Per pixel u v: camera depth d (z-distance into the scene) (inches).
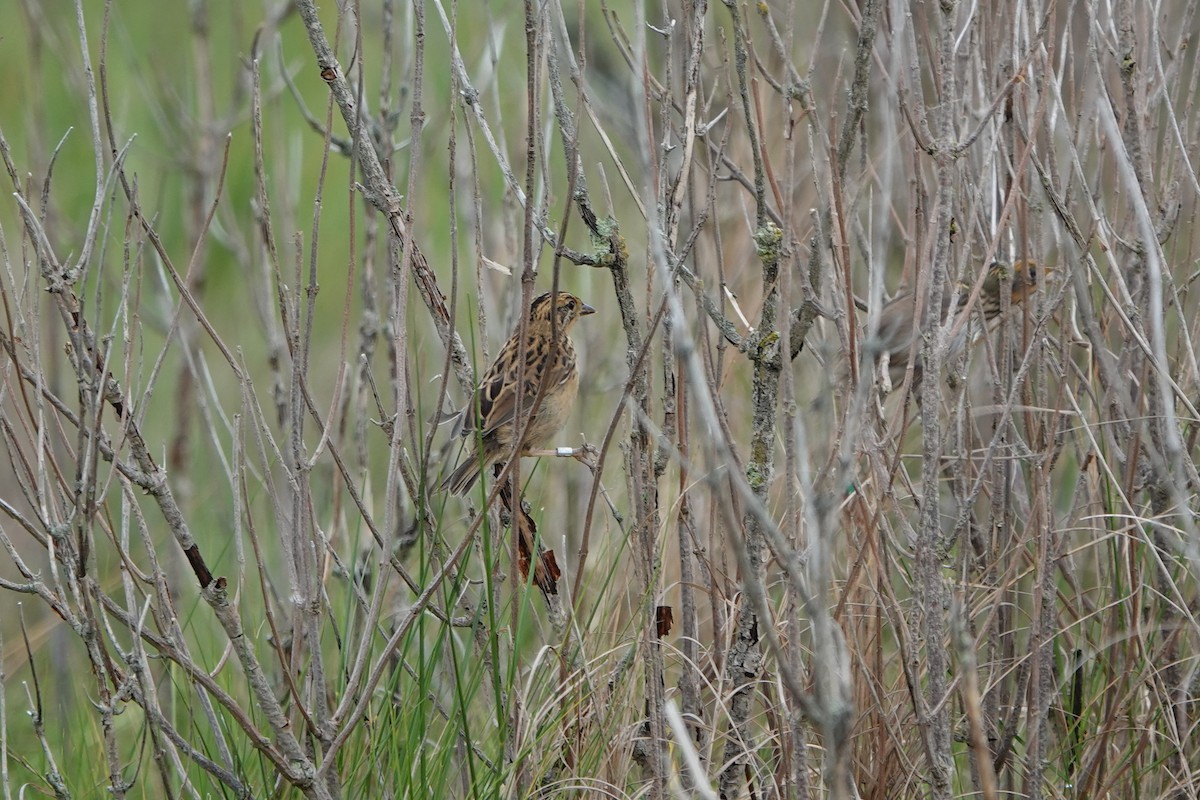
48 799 393.1
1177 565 352.8
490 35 376.2
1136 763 342.6
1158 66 320.8
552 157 573.3
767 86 481.7
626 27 614.9
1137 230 331.3
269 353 435.2
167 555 504.7
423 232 559.2
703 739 323.3
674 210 291.6
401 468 340.2
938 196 278.5
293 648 321.7
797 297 432.8
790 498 279.9
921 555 295.3
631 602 378.3
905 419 293.3
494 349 496.7
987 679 343.0
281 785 331.9
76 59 730.8
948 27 274.8
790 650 281.4
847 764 310.5
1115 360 340.5
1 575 541.6
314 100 797.9
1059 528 344.5
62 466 485.7
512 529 303.4
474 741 363.6
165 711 409.1
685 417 316.5
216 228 544.4
